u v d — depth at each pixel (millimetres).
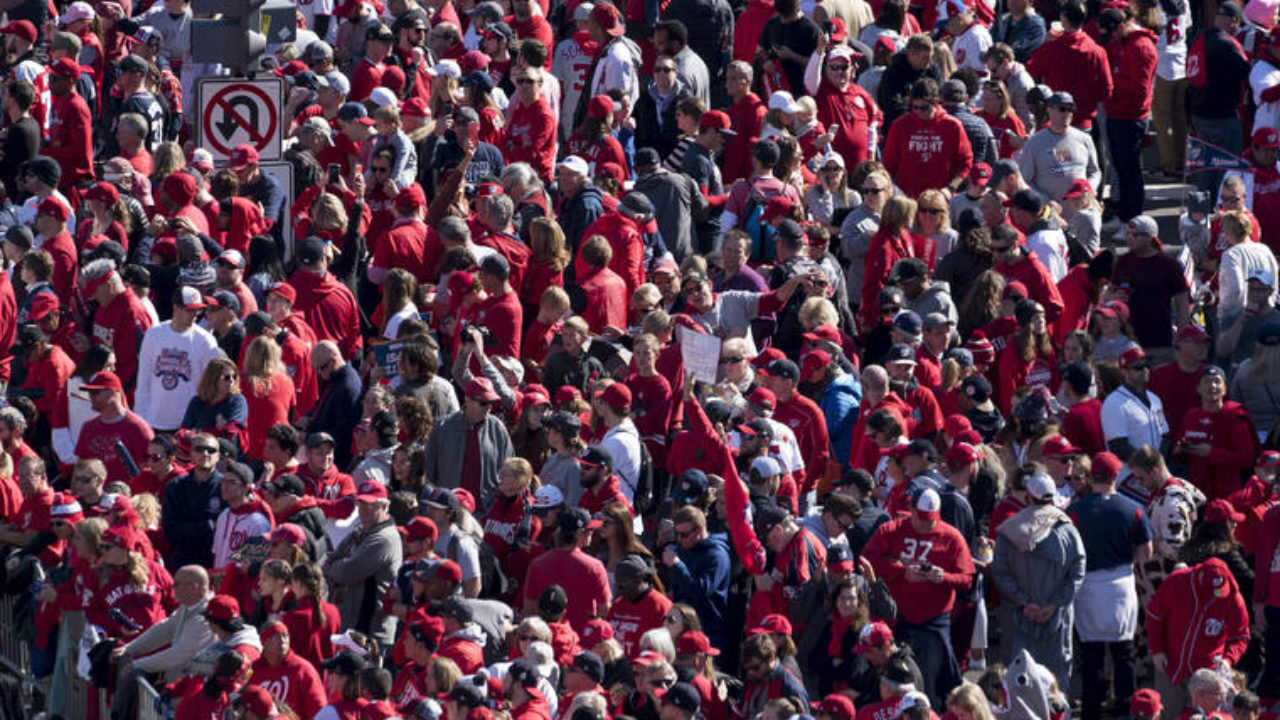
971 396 67938
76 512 60531
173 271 72000
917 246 77000
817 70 84625
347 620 58469
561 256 72812
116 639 58281
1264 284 76562
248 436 65812
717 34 91375
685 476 59938
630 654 56875
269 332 66750
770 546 58594
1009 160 80312
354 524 60688
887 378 65500
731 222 77500
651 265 75000
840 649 57688
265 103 69688
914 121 82125
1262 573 63062
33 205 77062
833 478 66812
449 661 52094
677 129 84500
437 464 63719
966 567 59469
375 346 67000
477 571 58531
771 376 65938
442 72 85625
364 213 78875
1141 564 62344
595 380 68000
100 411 64812
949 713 54281
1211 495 70375
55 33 89312
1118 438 68688
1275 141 82625
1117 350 74000
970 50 92562
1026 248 77500
